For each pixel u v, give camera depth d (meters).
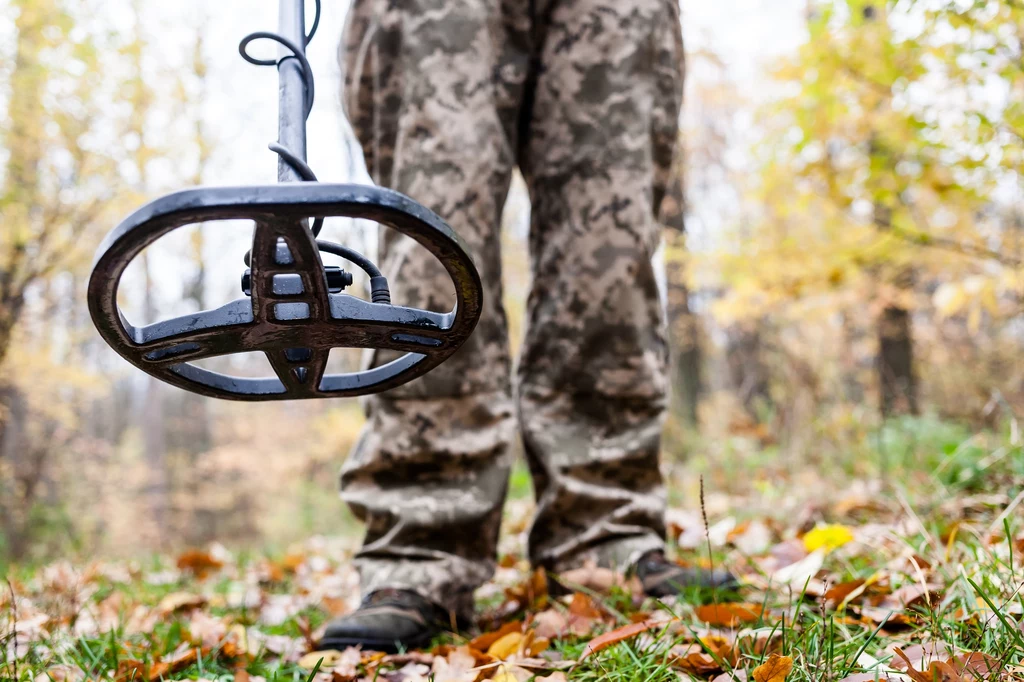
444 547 1.39
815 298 4.65
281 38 0.87
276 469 11.94
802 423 4.65
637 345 1.49
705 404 8.13
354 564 1.43
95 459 12.58
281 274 0.66
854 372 6.08
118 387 16.89
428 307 1.35
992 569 1.24
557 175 1.50
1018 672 0.87
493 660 1.13
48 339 6.75
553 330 1.51
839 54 2.91
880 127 3.10
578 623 1.27
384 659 1.18
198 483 13.45
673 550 2.12
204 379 0.87
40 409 8.03
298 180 0.81
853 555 1.67
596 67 1.47
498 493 1.42
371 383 0.90
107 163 5.04
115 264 0.61
